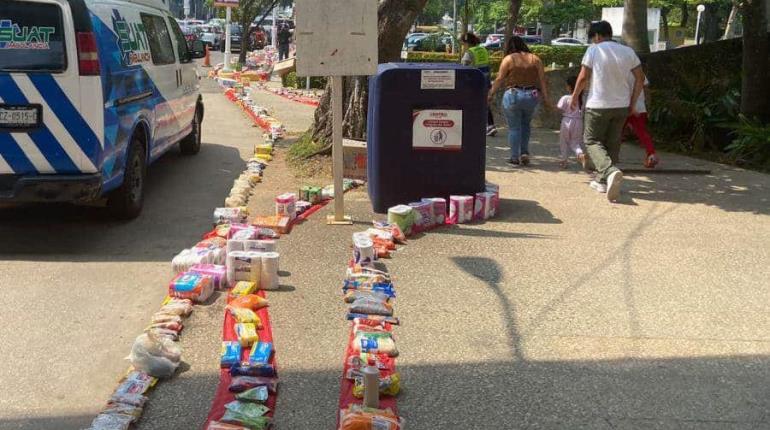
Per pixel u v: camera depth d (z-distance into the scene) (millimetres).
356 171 8633
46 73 5766
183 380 3922
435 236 6527
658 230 6828
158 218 7250
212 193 8391
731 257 6070
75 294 5184
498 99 14453
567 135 9695
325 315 4773
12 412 3656
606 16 31703
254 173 8867
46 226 6879
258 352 4113
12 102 5762
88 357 4254
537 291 5262
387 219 6941
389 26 9305
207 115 15414
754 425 3568
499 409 3689
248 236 5695
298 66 6426
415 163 7055
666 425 3561
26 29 5727
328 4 6328
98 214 7316
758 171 10016
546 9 45906
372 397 3607
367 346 4230
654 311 4938
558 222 7051
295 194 7656
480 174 7133
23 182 5852
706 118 11711
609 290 5305
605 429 3523
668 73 13719
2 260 5875
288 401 3736
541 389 3895
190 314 4746
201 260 5371
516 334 4555
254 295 4965
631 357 4270
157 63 8102
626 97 7988
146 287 5352
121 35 6805
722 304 5074
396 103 6906
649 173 9586
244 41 31766
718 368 4152
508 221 7062
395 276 5512
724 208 7703
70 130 5852
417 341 4434
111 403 3580
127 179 6871
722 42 13438
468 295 5168
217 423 3408
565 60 31641
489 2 51906
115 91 6320
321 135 9812
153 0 8594
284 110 16203
